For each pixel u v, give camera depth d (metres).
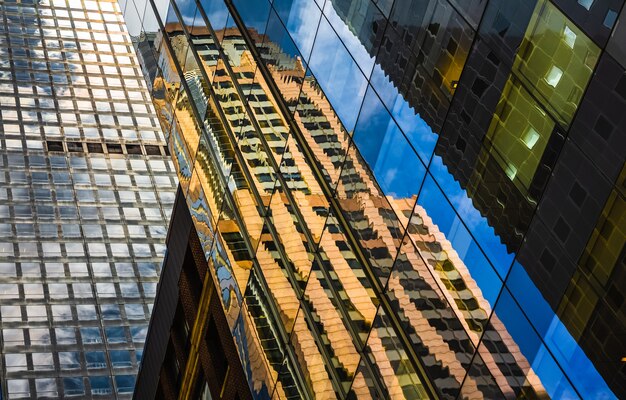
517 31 16.73
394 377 20.66
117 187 106.12
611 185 14.01
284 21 28.08
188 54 36.94
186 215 38.91
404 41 21.09
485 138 17.53
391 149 21.41
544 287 15.45
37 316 88.50
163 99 40.72
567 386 14.78
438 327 18.89
